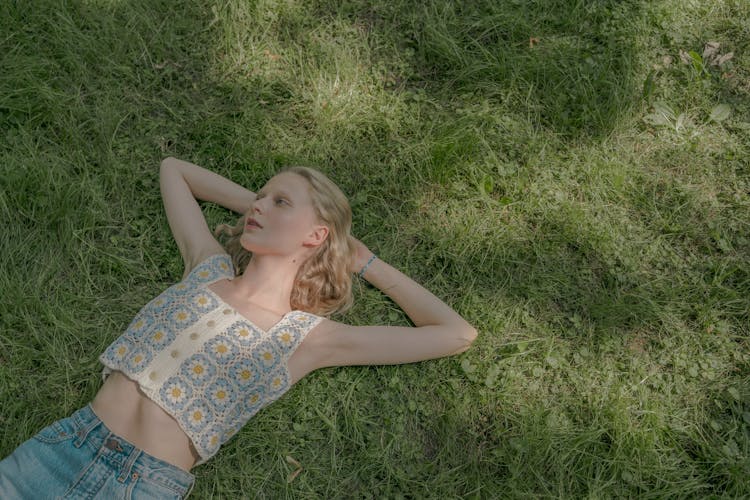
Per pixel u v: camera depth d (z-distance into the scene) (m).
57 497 2.40
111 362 2.59
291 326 2.79
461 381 3.14
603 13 3.87
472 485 2.98
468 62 3.69
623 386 3.15
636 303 3.32
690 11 3.95
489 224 3.41
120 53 3.43
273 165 3.38
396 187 3.43
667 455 3.06
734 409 3.14
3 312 2.94
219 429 2.60
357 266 3.14
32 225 3.12
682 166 3.63
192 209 3.11
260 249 2.79
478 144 3.52
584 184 3.53
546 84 3.67
